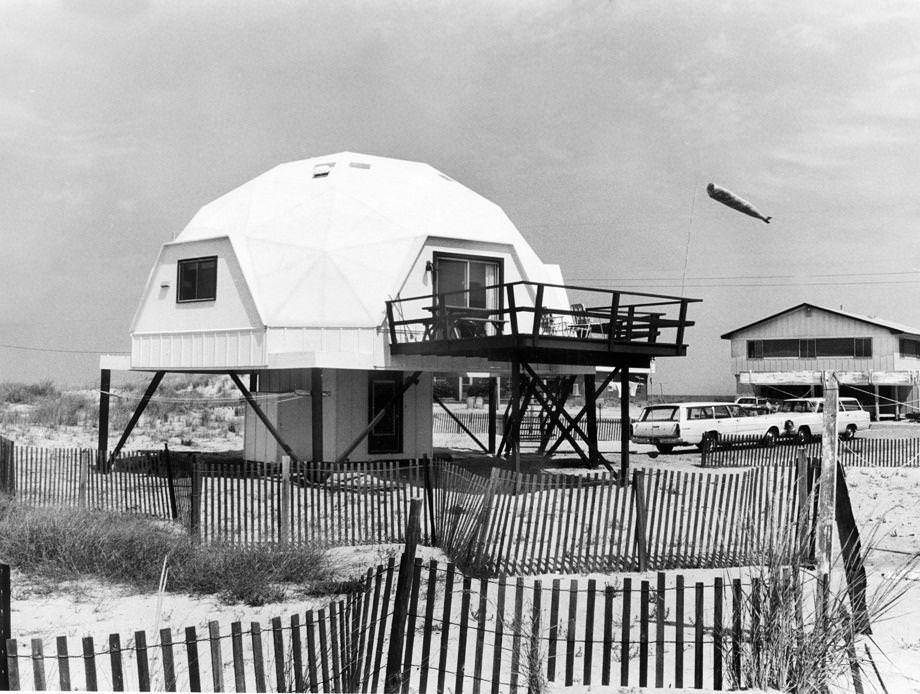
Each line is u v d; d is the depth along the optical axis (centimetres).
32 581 955
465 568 1000
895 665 615
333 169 2247
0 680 475
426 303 2094
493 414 2622
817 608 562
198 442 3072
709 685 595
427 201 2217
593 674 626
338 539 1189
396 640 559
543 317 2259
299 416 2195
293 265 2073
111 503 1391
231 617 822
